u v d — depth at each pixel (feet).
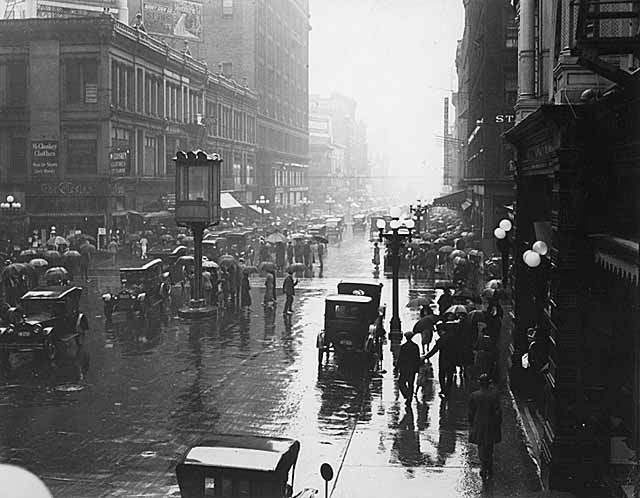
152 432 51.03
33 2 206.08
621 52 36.91
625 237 38.19
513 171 65.05
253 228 199.00
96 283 132.67
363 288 87.20
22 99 186.91
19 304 73.82
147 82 208.44
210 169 102.06
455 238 162.09
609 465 40.42
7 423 52.85
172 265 133.18
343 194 503.20
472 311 70.64
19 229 169.48
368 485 40.91
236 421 53.83
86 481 41.19
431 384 65.82
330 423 53.47
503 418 54.19
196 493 30.86
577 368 41.45
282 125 368.07
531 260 50.47
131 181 192.34
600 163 41.32
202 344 83.30
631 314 38.81
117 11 218.59
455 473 43.11
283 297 122.21
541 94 59.57
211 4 308.19
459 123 310.24
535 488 40.73
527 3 60.64
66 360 73.72
